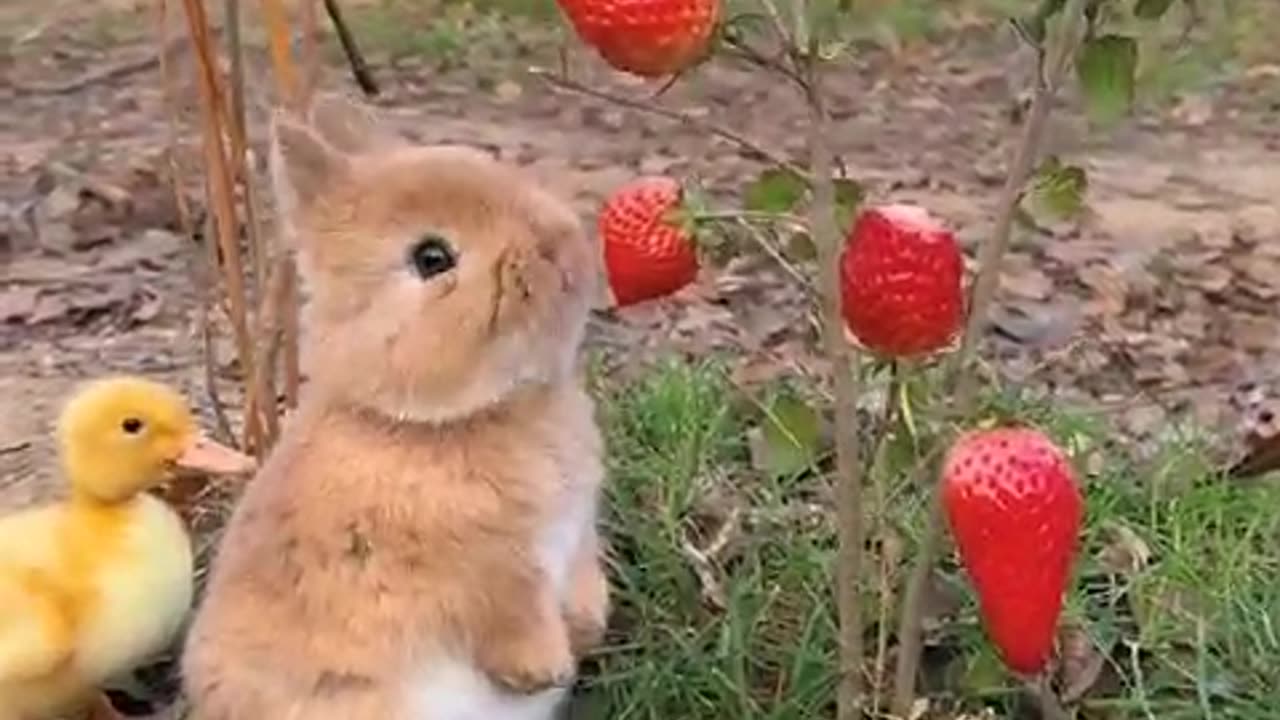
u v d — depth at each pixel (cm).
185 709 76
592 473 68
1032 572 62
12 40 212
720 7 62
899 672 73
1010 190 68
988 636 72
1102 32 71
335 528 65
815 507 85
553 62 204
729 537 84
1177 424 102
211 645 67
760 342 116
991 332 122
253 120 142
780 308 121
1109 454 93
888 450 72
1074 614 80
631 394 94
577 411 67
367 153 68
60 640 71
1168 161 179
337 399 65
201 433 80
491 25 212
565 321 65
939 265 65
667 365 97
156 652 75
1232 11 214
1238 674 79
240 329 83
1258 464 91
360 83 92
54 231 147
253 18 175
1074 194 68
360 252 64
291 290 82
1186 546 84
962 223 157
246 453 83
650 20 60
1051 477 62
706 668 79
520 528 65
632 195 68
